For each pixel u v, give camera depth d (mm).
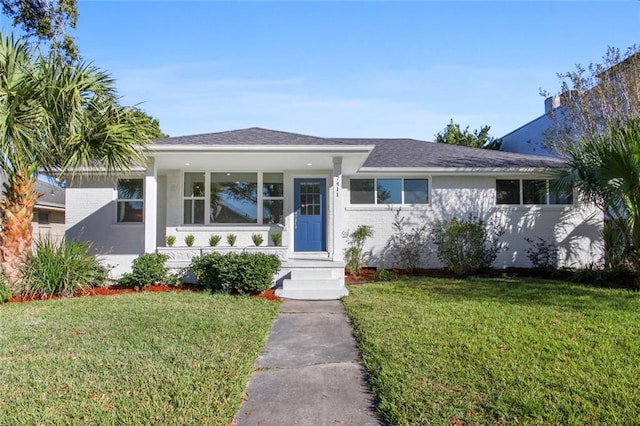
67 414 3225
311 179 12312
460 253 11391
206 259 8875
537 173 12719
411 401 3430
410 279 10648
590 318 6102
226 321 6051
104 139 8055
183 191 11977
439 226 12500
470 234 11375
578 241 12750
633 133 8477
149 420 3137
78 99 7816
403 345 4852
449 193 12898
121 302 7453
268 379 4070
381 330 5520
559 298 7695
